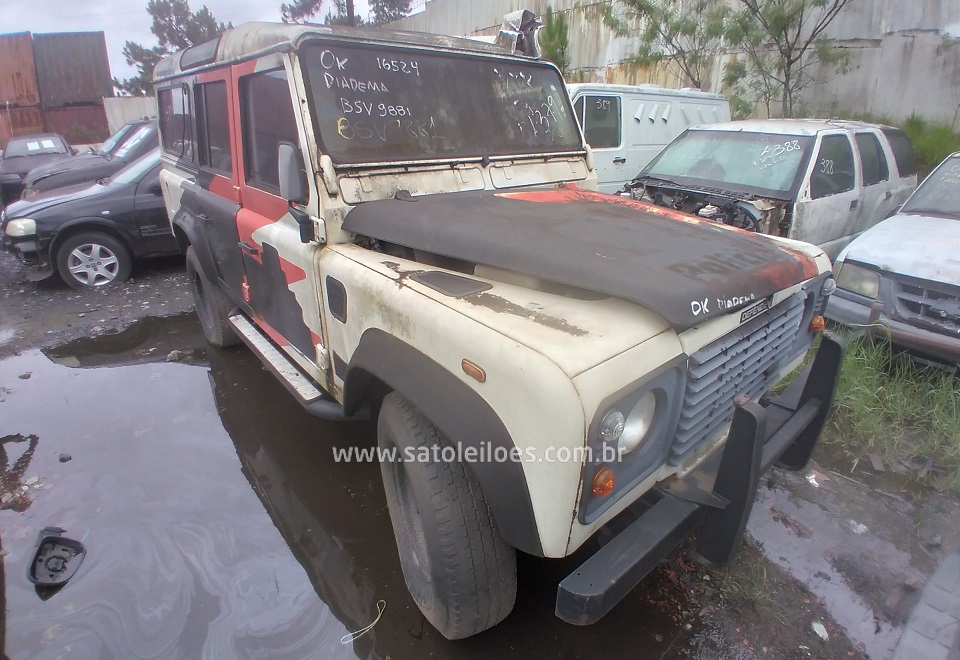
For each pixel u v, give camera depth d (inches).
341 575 99.5
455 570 74.2
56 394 161.0
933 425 134.6
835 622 90.4
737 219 203.6
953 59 327.9
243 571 100.2
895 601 94.0
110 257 255.6
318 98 99.0
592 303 72.3
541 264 76.4
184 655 84.6
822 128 227.0
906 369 148.6
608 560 65.4
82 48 904.3
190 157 162.4
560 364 58.4
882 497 118.3
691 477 78.0
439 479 73.4
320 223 97.9
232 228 133.2
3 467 128.6
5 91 885.2
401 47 109.7
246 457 132.0
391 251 99.2
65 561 102.0
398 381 75.7
